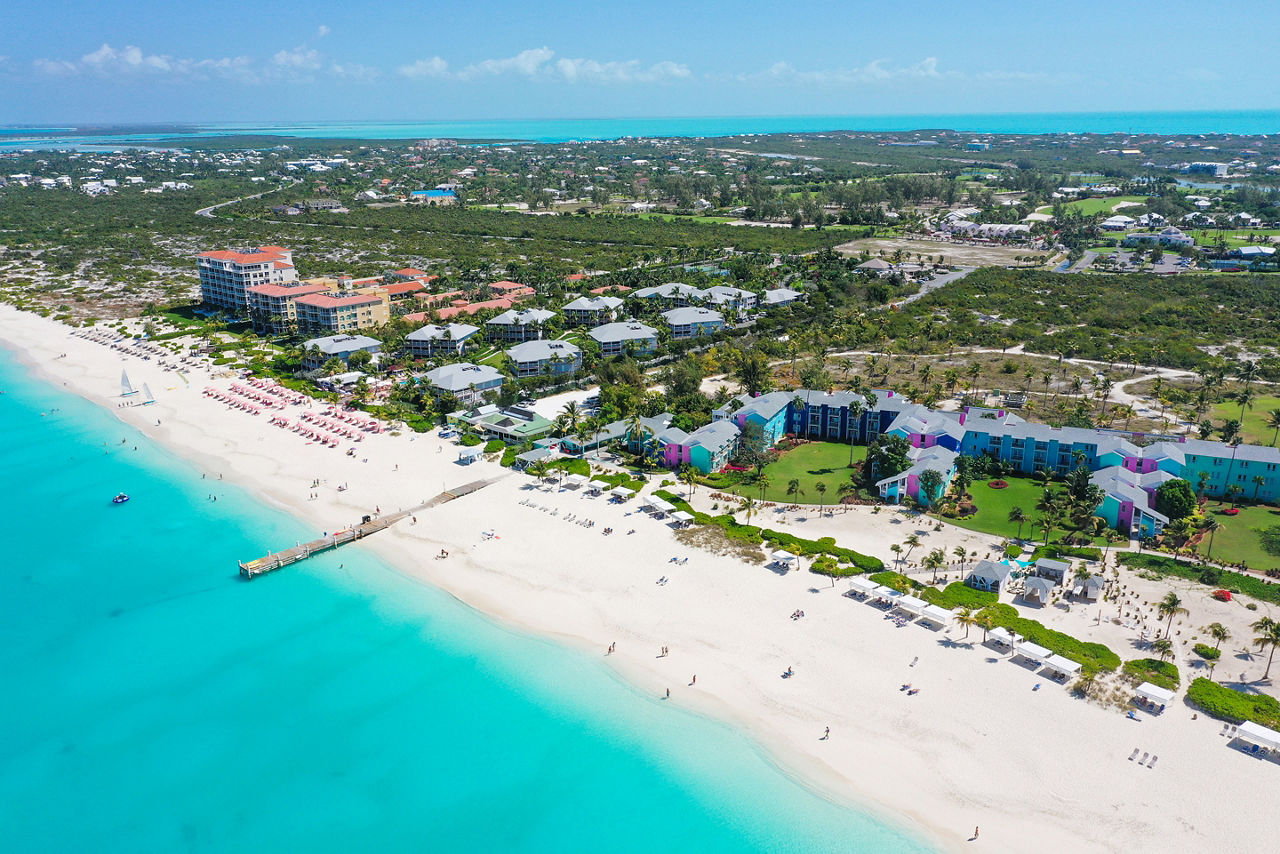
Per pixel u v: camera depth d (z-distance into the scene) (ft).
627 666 353.72
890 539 446.19
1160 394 651.66
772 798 286.25
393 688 345.72
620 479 527.40
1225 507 479.00
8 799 294.05
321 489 529.86
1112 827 265.34
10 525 485.97
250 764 308.19
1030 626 360.28
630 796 289.74
